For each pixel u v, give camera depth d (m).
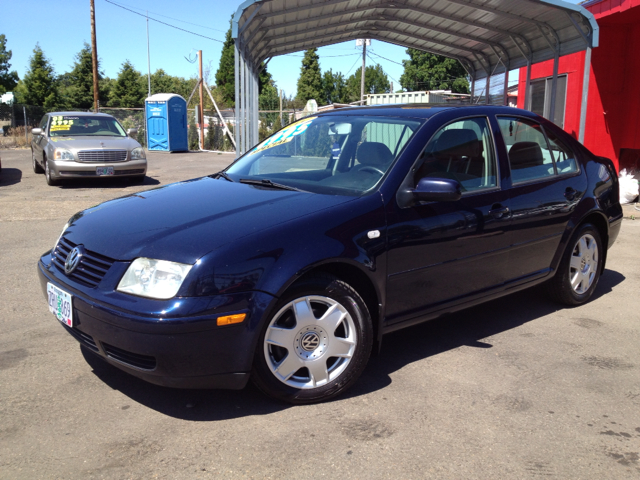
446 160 3.58
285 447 2.58
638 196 10.12
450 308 3.60
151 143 23.83
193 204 3.20
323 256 2.85
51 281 3.04
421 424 2.81
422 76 47.88
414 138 3.47
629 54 10.68
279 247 2.77
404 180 3.30
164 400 3.01
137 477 2.35
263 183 3.59
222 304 2.59
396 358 3.64
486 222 3.66
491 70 13.52
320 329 2.94
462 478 2.38
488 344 3.86
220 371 2.67
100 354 2.81
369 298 3.21
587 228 4.57
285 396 2.90
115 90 50.28
